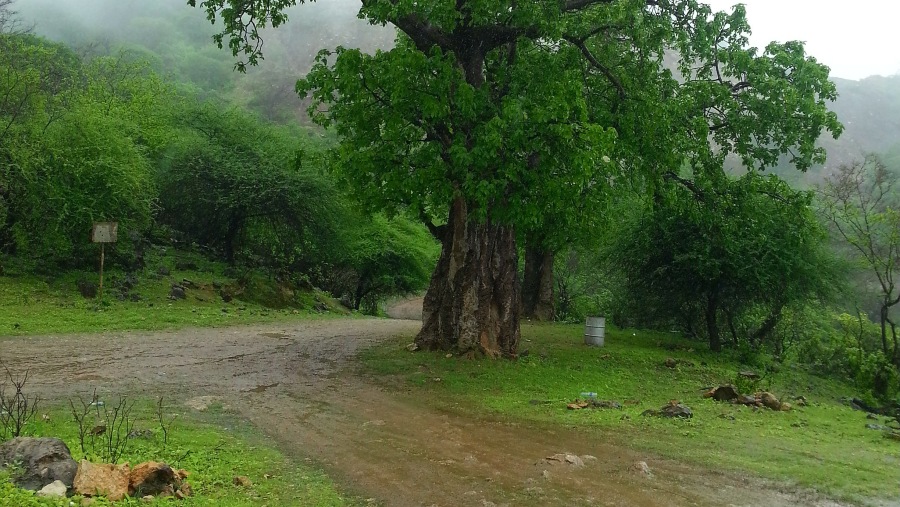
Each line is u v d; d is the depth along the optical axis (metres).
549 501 6.19
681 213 17.69
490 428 9.32
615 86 15.35
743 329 25.92
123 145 23.02
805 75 15.77
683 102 15.68
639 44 14.62
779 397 15.19
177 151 30.22
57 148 21.31
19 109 21.91
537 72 14.42
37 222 21.64
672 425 9.95
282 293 28.19
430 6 12.90
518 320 16.20
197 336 17.31
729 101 16.23
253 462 7.00
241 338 17.53
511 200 12.77
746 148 17.14
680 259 22.08
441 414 10.14
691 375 17.30
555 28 13.17
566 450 8.20
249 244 34.69
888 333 23.44
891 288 20.20
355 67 13.30
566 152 12.41
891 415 16.94
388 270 39.66
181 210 31.36
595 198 14.84
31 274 21.20
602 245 25.41
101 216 21.64
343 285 39.84
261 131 34.03
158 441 7.27
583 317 32.69
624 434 9.22
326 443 8.12
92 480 5.13
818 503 6.46
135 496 5.27
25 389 9.87
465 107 12.61
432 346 15.65
